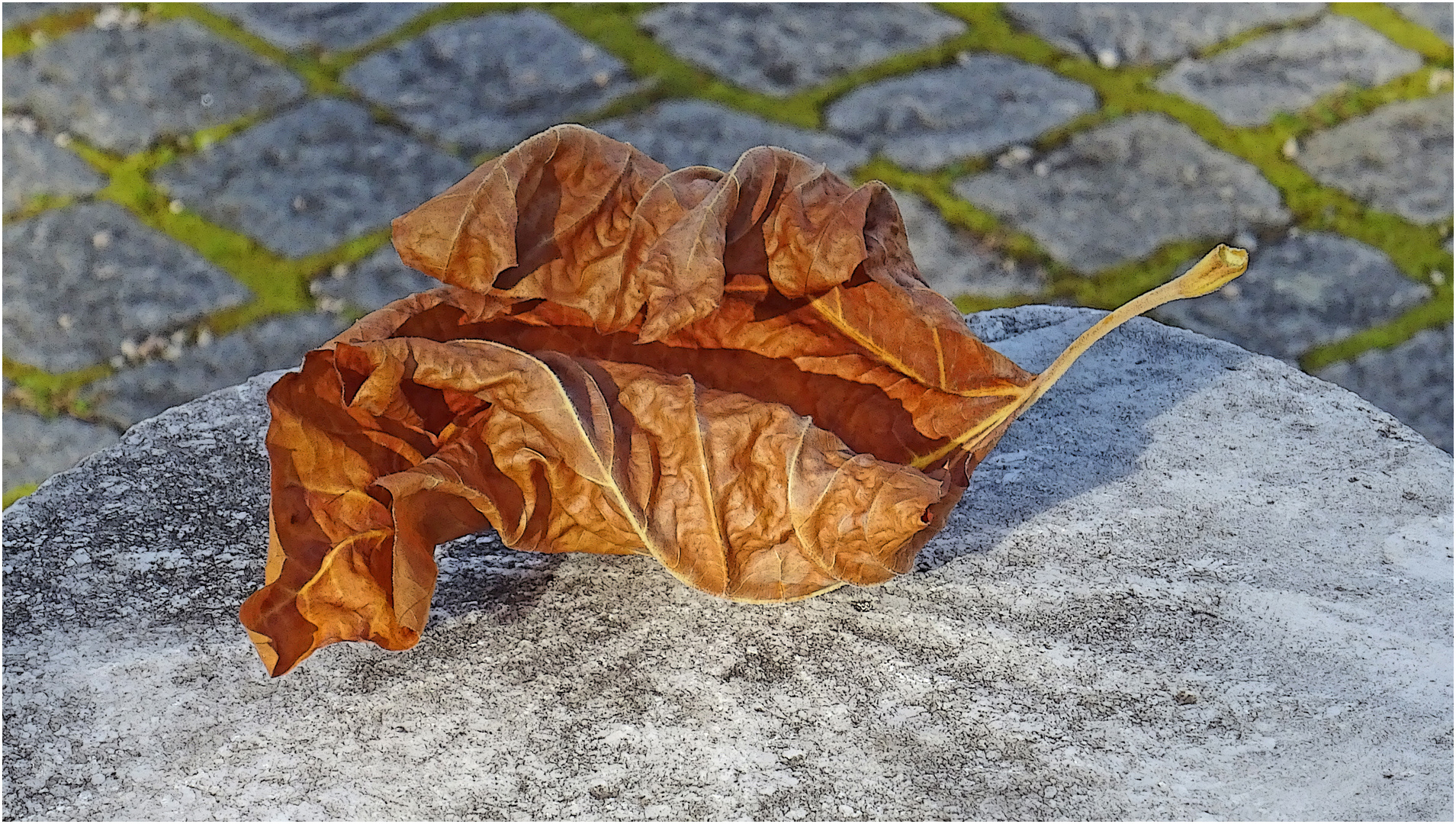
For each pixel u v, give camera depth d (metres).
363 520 0.48
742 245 0.52
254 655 0.52
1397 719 0.49
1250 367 0.71
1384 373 1.10
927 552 0.57
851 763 0.47
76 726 0.48
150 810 0.45
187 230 1.20
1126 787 0.46
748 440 0.49
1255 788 0.46
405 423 0.49
